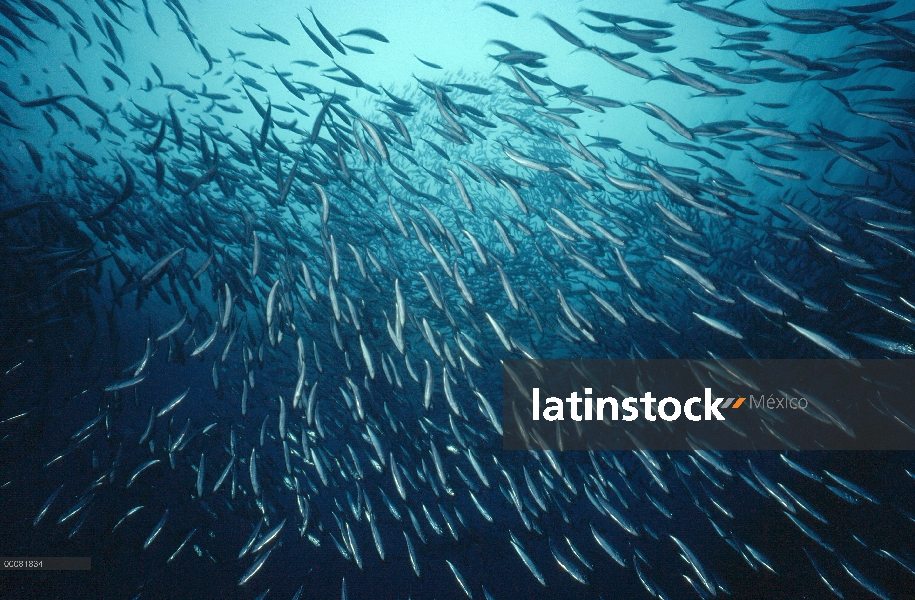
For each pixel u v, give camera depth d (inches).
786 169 161.3
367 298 253.0
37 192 305.1
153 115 258.4
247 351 187.3
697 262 215.3
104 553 194.2
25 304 172.7
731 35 158.4
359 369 262.5
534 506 191.2
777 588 180.4
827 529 191.0
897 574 161.6
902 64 139.4
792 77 156.5
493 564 229.9
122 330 360.2
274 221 229.5
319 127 164.1
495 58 166.9
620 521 146.5
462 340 156.8
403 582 223.5
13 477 215.0
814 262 222.8
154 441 172.6
